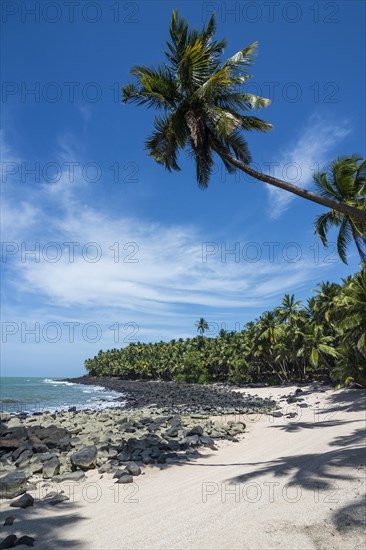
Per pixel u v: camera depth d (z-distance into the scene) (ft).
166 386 326.24
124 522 22.89
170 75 47.06
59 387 444.96
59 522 23.66
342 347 124.88
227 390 230.07
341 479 26.12
